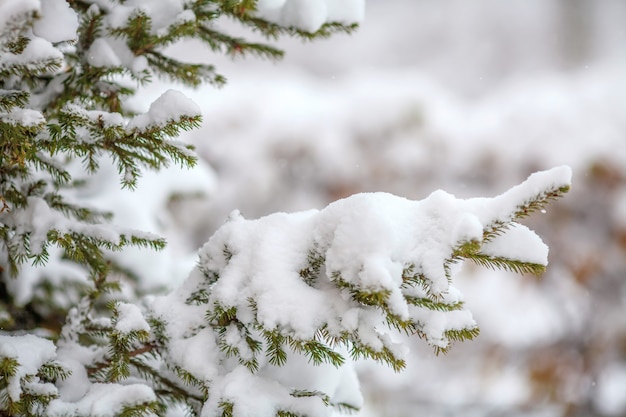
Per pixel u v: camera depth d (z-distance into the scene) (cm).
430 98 672
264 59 241
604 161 580
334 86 791
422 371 590
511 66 1912
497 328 591
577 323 591
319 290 217
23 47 213
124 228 227
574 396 577
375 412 517
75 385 222
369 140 663
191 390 228
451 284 219
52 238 222
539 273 213
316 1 234
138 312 220
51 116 228
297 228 221
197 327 224
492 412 575
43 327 248
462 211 213
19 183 227
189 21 228
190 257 296
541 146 610
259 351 220
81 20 229
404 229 214
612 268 576
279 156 664
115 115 218
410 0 1995
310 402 218
